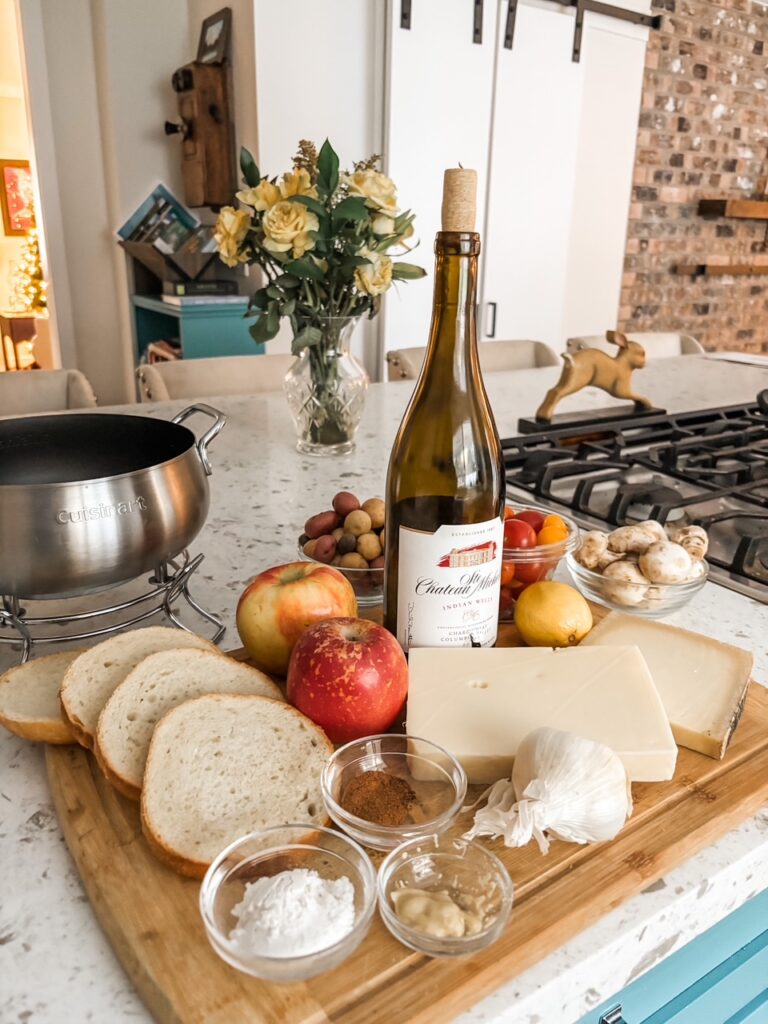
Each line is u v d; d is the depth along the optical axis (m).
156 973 0.36
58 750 0.52
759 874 0.49
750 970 0.57
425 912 0.39
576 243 3.68
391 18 2.61
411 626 0.60
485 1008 0.37
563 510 1.05
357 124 2.71
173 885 0.41
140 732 0.50
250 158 1.17
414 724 0.52
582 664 0.57
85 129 3.03
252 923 0.36
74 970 0.39
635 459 1.26
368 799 0.47
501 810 0.46
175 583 0.69
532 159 3.13
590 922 0.42
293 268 1.11
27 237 4.39
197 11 2.82
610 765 0.45
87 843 0.44
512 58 2.94
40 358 3.89
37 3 2.82
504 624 0.73
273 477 1.16
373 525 0.76
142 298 2.98
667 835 0.47
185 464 0.64
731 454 1.28
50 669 0.58
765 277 4.46
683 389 1.92
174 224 2.91
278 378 1.91
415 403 0.62
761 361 2.35
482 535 0.58
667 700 0.56
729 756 0.54
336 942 0.36
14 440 0.76
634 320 4.06
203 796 0.46
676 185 3.92
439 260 0.58
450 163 2.91
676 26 3.57
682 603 0.75
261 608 0.59
